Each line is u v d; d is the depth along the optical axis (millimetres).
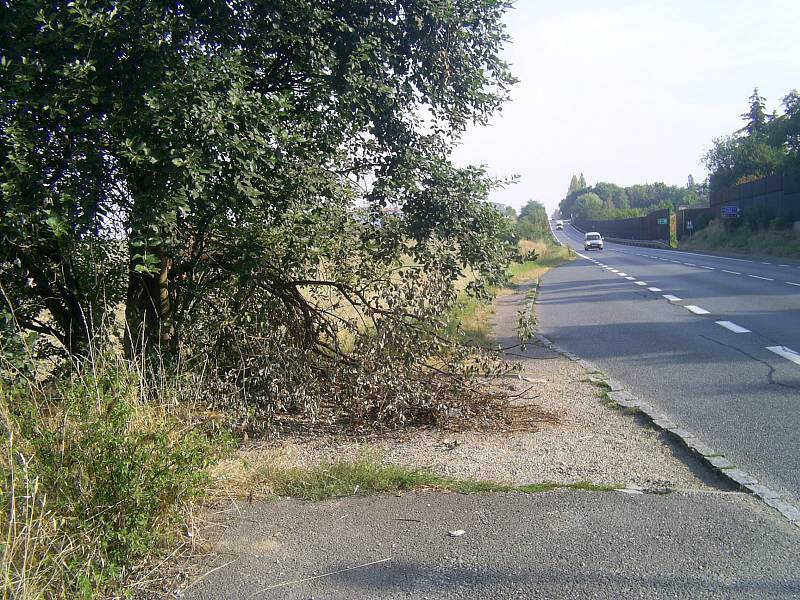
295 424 6633
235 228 6297
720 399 7480
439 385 6758
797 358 9492
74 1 5027
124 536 3576
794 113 42625
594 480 5020
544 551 3803
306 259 6430
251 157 5410
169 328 6531
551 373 9188
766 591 3332
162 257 6168
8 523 3176
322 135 6652
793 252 38781
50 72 5070
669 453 5676
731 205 58531
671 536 3934
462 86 7363
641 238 92375
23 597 3012
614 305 18234
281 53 6648
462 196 6961
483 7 7148
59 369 5492
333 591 3502
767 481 4891
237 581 3631
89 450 3760
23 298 6160
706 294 19484
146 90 5191
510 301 21109
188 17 5633
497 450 5828
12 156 4605
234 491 4785
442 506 4488
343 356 6812
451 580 3553
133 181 5363
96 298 6523
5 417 3625
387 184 6934
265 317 6754
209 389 6043
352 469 5082
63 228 4770
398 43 7043
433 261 6836
